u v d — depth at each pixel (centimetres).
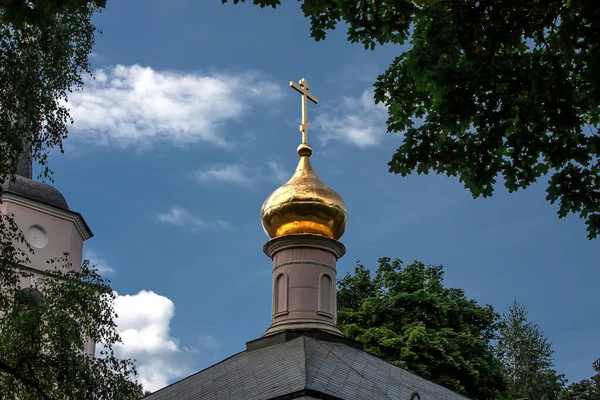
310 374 1759
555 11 1370
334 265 2259
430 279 3747
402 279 3734
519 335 4975
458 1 1389
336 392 1725
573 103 1374
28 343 1958
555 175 1427
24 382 1881
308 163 2373
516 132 1420
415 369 3216
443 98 1388
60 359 1948
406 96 1502
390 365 1992
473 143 1430
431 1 1414
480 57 1405
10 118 1967
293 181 2316
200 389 1903
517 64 1420
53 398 1898
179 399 1898
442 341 3312
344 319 3572
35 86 1994
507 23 1357
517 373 4766
